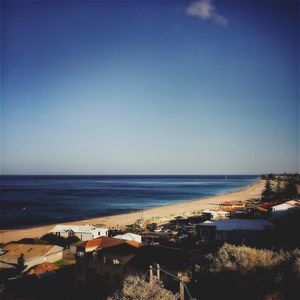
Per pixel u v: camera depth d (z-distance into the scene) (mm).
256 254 24031
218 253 26344
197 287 23203
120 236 62094
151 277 23641
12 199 179750
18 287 38438
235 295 19891
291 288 18391
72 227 77000
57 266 49469
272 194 130625
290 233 43094
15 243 66688
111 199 177875
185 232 75000
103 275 38594
